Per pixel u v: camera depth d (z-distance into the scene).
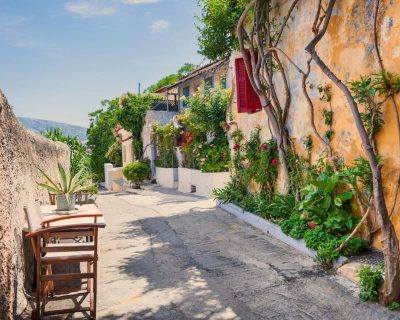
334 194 6.45
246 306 4.54
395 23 5.24
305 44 7.65
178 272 5.88
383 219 4.27
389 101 5.38
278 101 8.88
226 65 19.48
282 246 6.88
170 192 18.75
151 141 24.67
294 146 8.31
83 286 5.40
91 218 5.64
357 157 6.17
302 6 7.73
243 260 6.24
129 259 6.72
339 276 5.24
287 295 4.77
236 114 11.84
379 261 5.25
